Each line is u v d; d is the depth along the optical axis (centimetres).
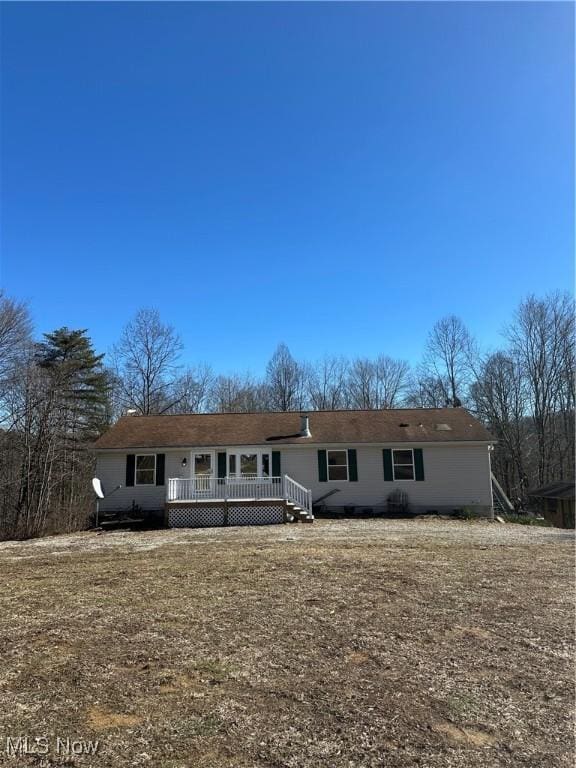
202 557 1181
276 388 4784
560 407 3497
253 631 627
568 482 2812
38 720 409
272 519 1997
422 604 747
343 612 706
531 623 658
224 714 418
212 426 2422
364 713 420
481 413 3878
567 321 3491
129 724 402
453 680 487
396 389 4778
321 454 2272
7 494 2300
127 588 866
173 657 543
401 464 2278
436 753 362
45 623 666
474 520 2108
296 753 361
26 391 2234
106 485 2231
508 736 386
